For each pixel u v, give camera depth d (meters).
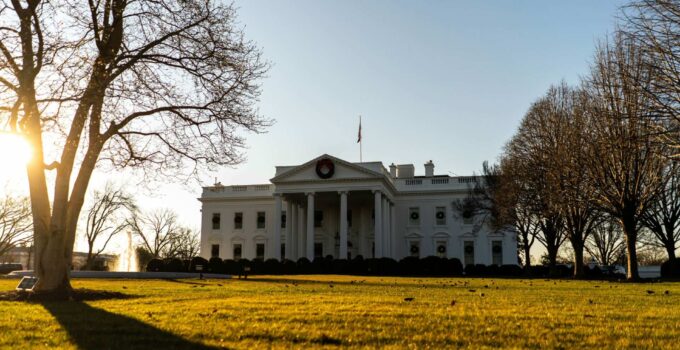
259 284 26.03
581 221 40.88
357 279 36.78
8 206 64.38
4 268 61.19
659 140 23.70
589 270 54.09
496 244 71.12
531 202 43.16
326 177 67.19
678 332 7.94
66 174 15.77
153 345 6.91
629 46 27.31
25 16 14.16
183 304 12.36
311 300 13.45
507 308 11.42
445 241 72.62
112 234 75.38
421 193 74.25
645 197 31.73
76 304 12.90
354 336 7.54
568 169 34.94
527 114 42.38
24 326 8.65
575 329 8.23
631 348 6.69
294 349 6.60
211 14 17.91
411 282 29.95
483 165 56.81
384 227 68.44
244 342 7.08
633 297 15.63
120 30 16.78
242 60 18.28
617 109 28.70
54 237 15.49
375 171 66.31
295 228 72.38
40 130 15.06
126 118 16.94
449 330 8.12
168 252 97.56
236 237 77.44
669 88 22.30
